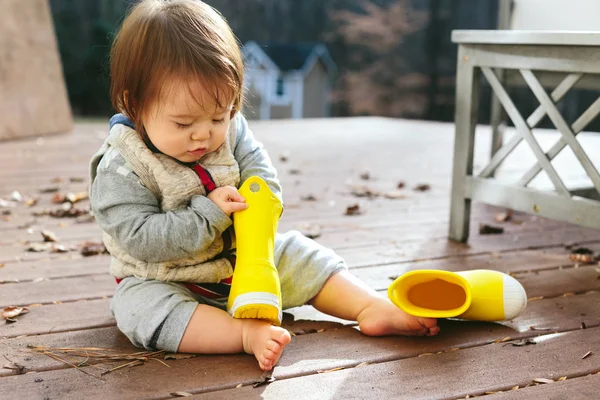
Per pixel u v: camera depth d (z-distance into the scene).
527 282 1.91
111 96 1.42
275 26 17.27
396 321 1.49
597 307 1.71
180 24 1.33
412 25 15.78
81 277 1.94
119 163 1.42
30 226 2.50
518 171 3.75
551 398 1.25
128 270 1.48
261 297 1.33
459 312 1.43
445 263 2.09
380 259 2.12
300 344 1.48
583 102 11.39
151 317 1.41
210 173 1.47
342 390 1.28
